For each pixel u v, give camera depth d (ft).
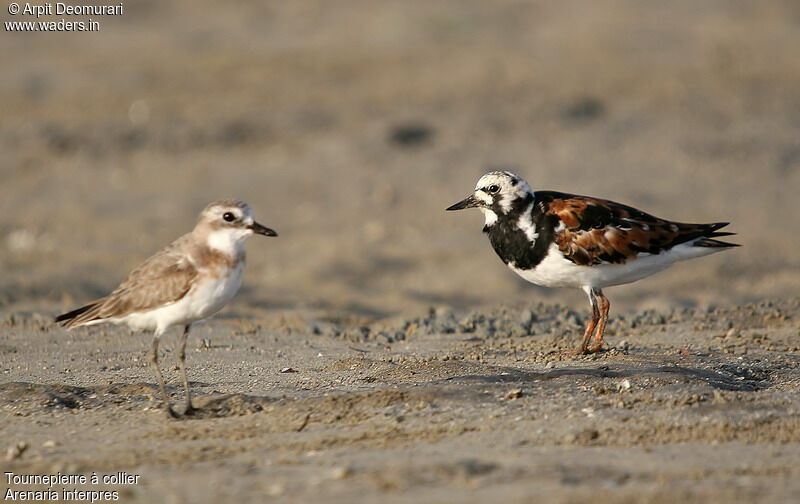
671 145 78.59
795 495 20.57
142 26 121.49
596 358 34.86
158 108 90.79
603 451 23.88
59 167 80.12
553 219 35.88
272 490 21.59
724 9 117.39
